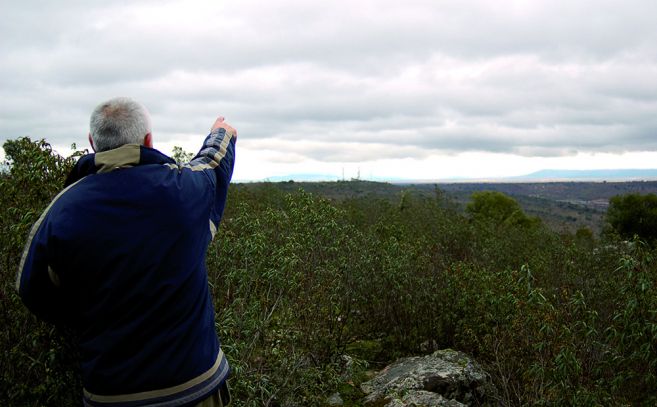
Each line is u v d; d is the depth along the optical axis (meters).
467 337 6.25
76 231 2.10
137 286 2.16
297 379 5.00
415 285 6.84
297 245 5.95
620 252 8.05
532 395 5.17
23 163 3.39
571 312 5.39
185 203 2.29
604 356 5.36
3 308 3.20
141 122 2.34
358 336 6.84
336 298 6.31
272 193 15.02
